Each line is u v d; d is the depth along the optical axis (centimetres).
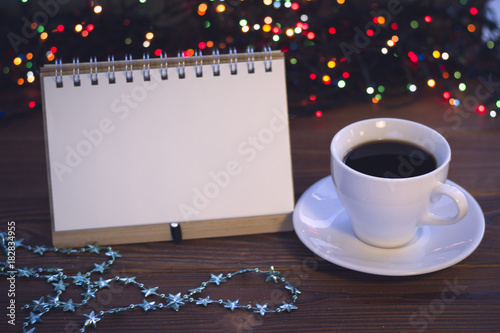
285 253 87
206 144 87
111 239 87
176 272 85
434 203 83
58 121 86
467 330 79
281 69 86
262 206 88
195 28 112
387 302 81
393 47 107
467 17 111
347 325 80
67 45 109
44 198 94
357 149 85
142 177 86
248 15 111
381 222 81
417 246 84
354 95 107
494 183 94
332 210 88
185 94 86
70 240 87
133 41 108
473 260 85
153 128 86
